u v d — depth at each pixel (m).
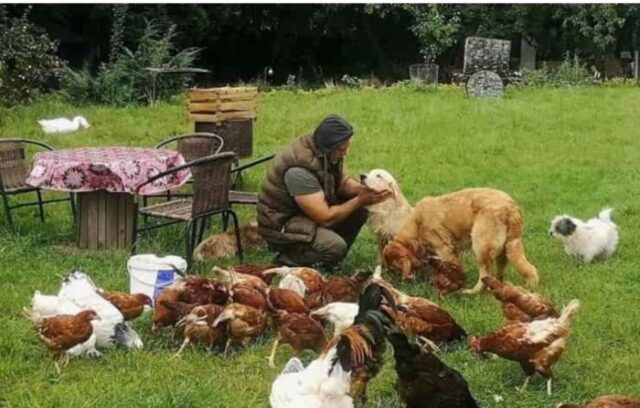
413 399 5.72
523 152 13.02
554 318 6.37
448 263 7.58
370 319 5.73
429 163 12.32
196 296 6.82
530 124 15.38
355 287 7.01
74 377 6.34
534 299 6.61
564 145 13.51
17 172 9.16
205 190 7.95
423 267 7.78
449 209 7.73
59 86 20.14
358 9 29.61
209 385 6.16
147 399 6.00
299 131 14.55
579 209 10.15
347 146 7.76
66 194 10.34
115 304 6.75
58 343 6.38
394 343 5.71
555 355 6.11
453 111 16.80
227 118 11.52
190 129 14.67
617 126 15.30
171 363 6.49
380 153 12.81
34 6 23.58
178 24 26.55
